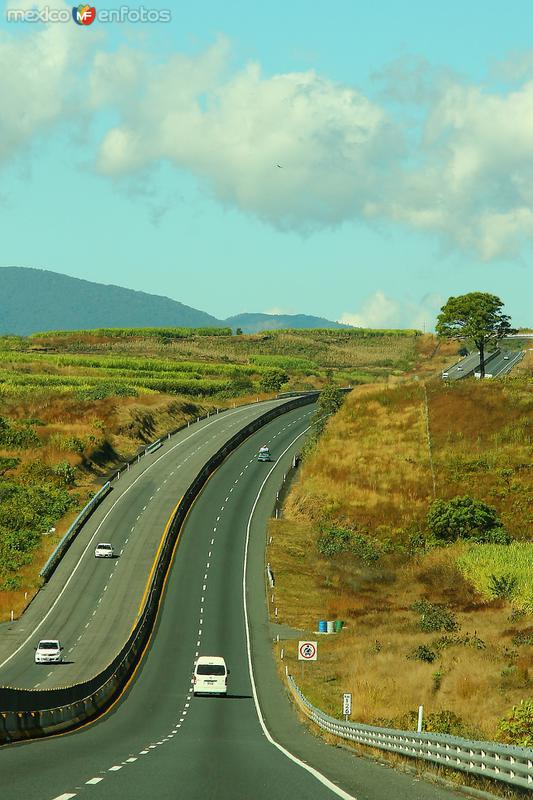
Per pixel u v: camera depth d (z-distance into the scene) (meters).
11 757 45.69
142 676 132.62
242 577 195.88
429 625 152.62
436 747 50.53
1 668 133.12
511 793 39.00
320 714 89.94
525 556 194.62
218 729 86.88
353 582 193.62
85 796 32.12
